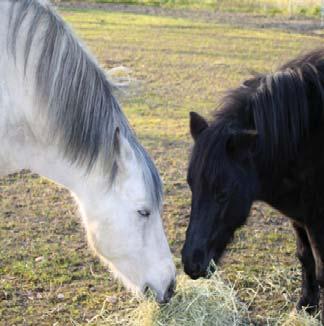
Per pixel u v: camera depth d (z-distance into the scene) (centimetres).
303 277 481
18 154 391
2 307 481
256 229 633
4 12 362
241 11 2195
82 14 2055
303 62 417
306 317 460
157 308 452
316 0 2164
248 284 523
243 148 374
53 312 477
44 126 377
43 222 637
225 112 399
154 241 391
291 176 414
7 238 598
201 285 474
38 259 556
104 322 462
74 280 525
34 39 365
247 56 1451
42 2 375
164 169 779
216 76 1268
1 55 363
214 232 380
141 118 991
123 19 1986
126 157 374
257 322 471
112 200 383
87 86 375
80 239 601
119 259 395
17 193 713
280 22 1956
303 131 401
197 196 377
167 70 1320
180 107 1055
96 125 376
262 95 400
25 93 371
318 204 413
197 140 383
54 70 369
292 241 606
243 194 380
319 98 400
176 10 2222
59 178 396
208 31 1798
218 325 454
